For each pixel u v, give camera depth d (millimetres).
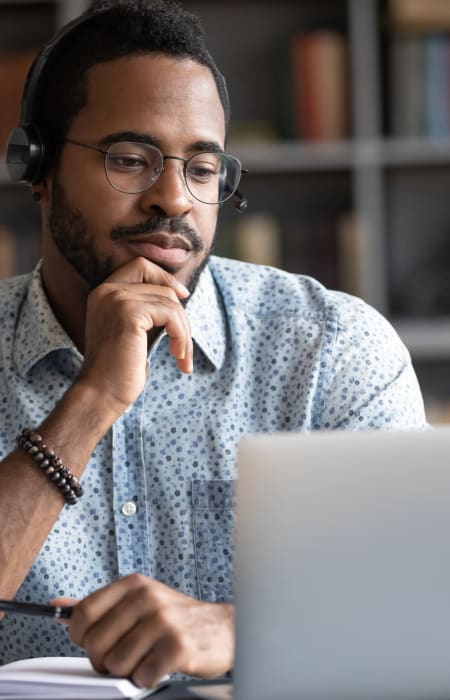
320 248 3543
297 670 1076
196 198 1636
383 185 3861
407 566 1066
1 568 1425
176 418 1695
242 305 1816
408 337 3594
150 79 1617
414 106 3512
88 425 1497
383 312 3592
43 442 1473
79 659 1302
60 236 1712
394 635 1073
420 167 3840
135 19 1641
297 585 1065
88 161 1643
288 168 3664
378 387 1739
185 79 1628
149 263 1615
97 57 1649
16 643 1633
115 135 1615
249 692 1081
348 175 3818
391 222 3869
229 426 1698
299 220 3840
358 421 1715
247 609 1070
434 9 3402
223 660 1205
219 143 1650
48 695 1122
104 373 1521
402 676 1083
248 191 3854
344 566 1063
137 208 1624
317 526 1062
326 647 1073
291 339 1767
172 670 1174
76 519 1640
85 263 1675
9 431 1727
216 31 3820
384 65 3709
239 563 1071
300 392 1722
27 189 3832
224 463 1678
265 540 1063
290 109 3580
